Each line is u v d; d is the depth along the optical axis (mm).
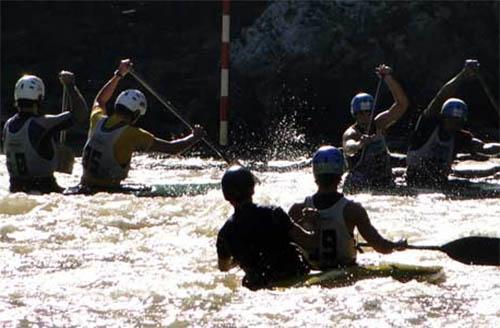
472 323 14961
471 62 30922
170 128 49125
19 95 28438
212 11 56656
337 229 17781
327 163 17828
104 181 28344
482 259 18328
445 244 18328
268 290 16906
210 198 27000
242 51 48656
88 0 58188
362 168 30438
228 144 46000
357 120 30625
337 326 14812
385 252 18000
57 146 28984
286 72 47250
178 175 34062
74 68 54969
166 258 19938
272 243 17281
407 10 46656
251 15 53812
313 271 18031
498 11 46125
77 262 19484
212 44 53875
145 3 57375
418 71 46875
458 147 31859
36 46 56594
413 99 47062
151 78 52094
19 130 28234
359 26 46875
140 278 17984
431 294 16578
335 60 46844
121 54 55281
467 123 47125
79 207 25453
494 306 15906
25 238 21875
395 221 24312
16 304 16109
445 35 46688
